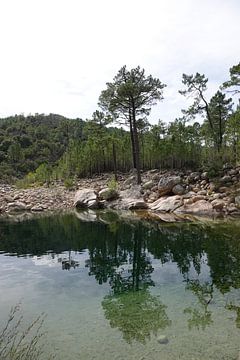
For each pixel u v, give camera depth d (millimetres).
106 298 9922
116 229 21234
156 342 7137
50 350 6863
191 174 34250
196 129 42500
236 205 25609
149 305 9281
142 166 47688
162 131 45000
